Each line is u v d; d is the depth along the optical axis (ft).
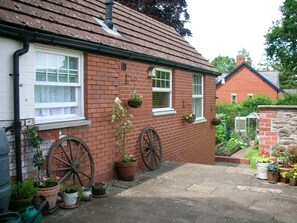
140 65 24.66
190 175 23.22
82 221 14.29
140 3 61.36
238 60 138.10
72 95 18.98
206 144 39.63
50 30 16.15
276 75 138.92
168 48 31.55
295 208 16.47
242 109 95.50
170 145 29.73
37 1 18.01
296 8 91.40
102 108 20.58
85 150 19.02
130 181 21.26
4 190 12.21
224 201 17.39
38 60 16.66
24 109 15.37
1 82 14.35
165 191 19.13
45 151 16.49
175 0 65.05
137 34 27.40
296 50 95.61
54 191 14.74
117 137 22.08
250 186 20.45
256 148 57.93
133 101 22.61
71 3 21.61
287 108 25.17
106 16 23.65
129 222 14.32
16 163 14.78
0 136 12.25
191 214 15.38
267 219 14.94
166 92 29.86
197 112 37.55
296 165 20.93
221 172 24.30
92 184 19.04
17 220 10.68
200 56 40.78
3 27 13.70
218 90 132.77
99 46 19.30
